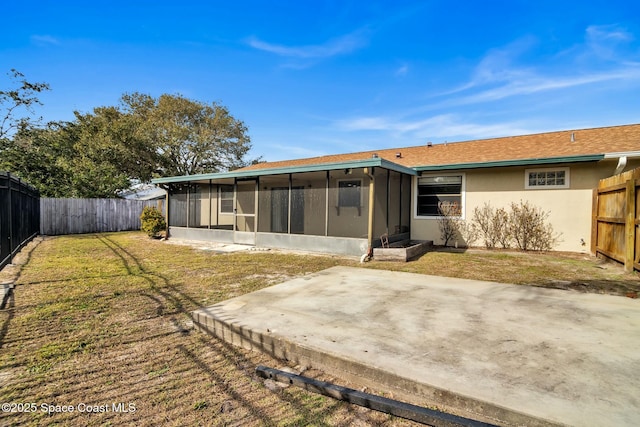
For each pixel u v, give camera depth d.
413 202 10.68
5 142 17.56
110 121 24.73
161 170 25.17
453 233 10.05
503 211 9.39
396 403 2.04
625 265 5.97
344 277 5.46
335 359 2.48
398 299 4.07
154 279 5.54
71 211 14.71
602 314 3.45
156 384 2.39
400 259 7.31
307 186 11.61
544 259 7.60
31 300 4.34
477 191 9.76
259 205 10.60
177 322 3.61
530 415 1.76
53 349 2.92
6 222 6.80
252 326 3.09
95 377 2.47
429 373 2.21
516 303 3.88
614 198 6.80
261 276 5.77
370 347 2.63
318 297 4.17
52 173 18.34
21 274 5.93
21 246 9.14
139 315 3.80
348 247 8.07
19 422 1.95
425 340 2.76
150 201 17.44
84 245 10.37
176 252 8.84
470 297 4.16
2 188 6.47
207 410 2.08
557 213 8.76
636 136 8.82
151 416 2.02
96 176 18.27
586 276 5.68
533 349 2.58
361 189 9.02
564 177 8.66
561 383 2.07
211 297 4.48
